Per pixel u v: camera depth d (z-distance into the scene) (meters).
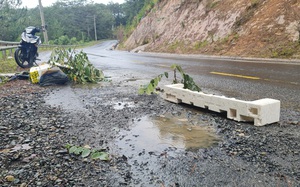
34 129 4.21
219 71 9.84
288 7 14.62
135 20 50.31
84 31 102.44
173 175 2.74
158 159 3.12
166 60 15.16
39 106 5.69
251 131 3.91
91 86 7.97
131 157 3.20
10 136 3.89
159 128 4.21
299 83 7.04
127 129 4.18
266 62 11.94
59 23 75.50
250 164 2.92
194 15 24.94
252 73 9.04
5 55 14.63
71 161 3.10
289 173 2.70
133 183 2.61
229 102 4.49
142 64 13.40
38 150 3.41
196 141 3.65
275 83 7.20
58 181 2.64
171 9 31.62
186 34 23.80
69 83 8.56
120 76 9.72
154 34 32.19
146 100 6.05
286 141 3.48
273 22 15.23
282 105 5.18
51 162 3.06
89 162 3.07
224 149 3.34
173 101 5.78
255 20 16.75
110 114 4.99
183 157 3.15
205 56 16.88
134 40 39.19
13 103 5.94
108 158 3.16
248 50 14.98
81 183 2.62
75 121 4.61
